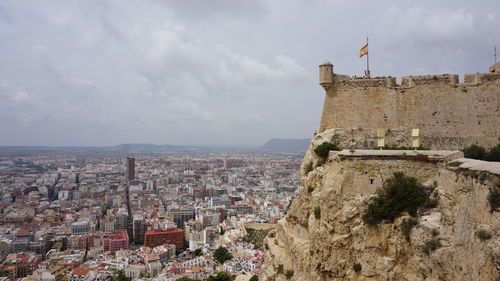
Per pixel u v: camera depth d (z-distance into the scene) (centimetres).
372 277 4441
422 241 3950
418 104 5497
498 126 5116
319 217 5344
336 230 4903
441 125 5341
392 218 4466
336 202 4950
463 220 3459
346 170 4959
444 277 3616
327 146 5734
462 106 5284
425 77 5516
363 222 4653
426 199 4356
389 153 4772
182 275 19600
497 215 2931
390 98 5672
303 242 5894
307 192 5962
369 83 5834
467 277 3222
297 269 5747
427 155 4528
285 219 7025
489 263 2834
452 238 3650
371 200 4684
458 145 5206
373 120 5741
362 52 6225
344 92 5981
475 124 5206
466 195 3512
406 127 5522
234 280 14838
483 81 5247
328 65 6000
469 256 3222
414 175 4600
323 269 4972
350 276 4650
